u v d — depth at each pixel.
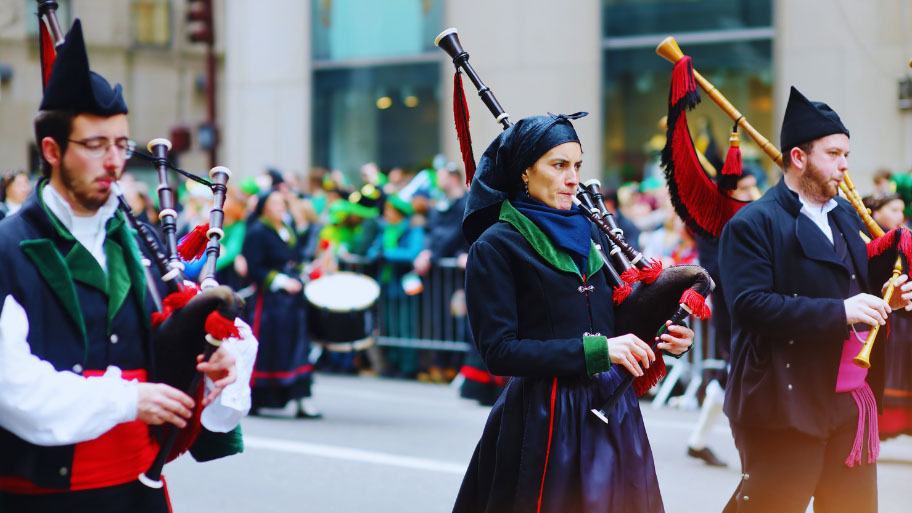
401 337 13.76
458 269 13.35
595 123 17.81
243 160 21.48
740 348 5.23
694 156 5.83
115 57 35.69
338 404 11.77
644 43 17.48
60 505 3.53
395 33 19.89
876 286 5.39
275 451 9.24
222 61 36.97
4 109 32.44
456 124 4.96
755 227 5.18
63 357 3.51
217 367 3.64
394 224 13.88
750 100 16.56
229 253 11.31
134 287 3.68
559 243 4.39
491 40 18.61
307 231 14.29
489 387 11.40
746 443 5.16
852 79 15.76
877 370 5.18
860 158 15.69
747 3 16.58
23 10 32.59
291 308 10.87
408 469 8.62
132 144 4.06
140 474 3.64
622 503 4.29
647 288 4.50
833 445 5.07
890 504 7.60
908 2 15.39
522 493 4.32
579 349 4.21
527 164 4.45
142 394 3.46
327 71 20.61
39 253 3.49
